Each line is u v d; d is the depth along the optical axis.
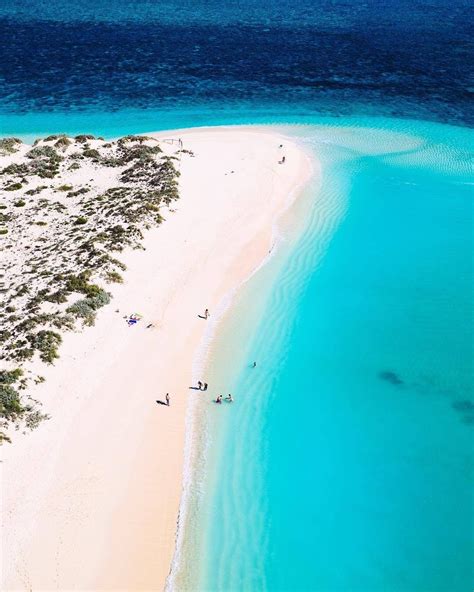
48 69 112.56
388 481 33.34
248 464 33.94
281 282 49.31
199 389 38.44
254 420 36.69
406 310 46.78
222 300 46.69
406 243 55.41
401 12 170.38
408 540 30.31
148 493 31.50
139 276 47.00
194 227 54.69
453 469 34.09
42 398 34.97
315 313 46.00
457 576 28.78
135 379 37.97
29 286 44.28
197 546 29.56
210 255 51.41
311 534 30.47
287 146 75.38
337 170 70.06
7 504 29.20
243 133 80.38
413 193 64.75
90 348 39.34
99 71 111.50
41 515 29.12
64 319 40.28
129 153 68.62
